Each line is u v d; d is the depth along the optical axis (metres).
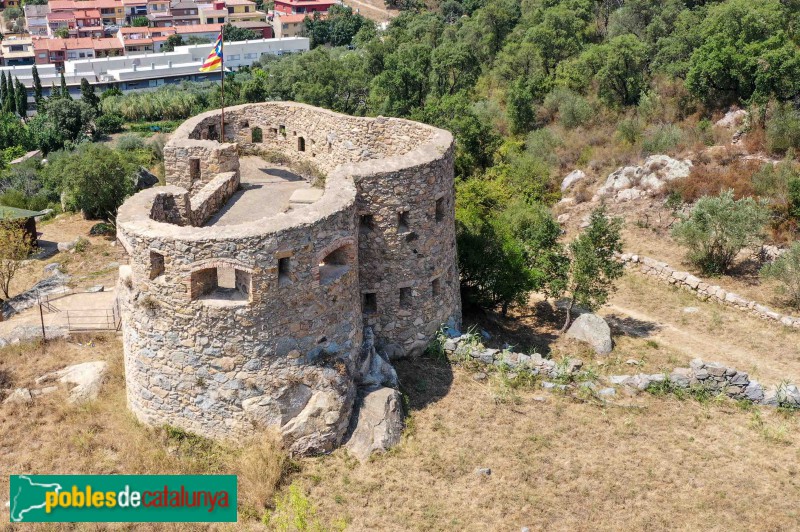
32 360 28.97
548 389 28.27
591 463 24.44
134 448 23.66
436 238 28.47
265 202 31.12
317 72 77.75
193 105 123.50
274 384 23.33
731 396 28.53
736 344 34.50
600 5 94.19
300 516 19.27
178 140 32.12
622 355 32.88
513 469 23.97
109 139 111.56
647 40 75.06
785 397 28.02
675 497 23.03
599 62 67.19
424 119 58.12
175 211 26.72
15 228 42.66
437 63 74.19
